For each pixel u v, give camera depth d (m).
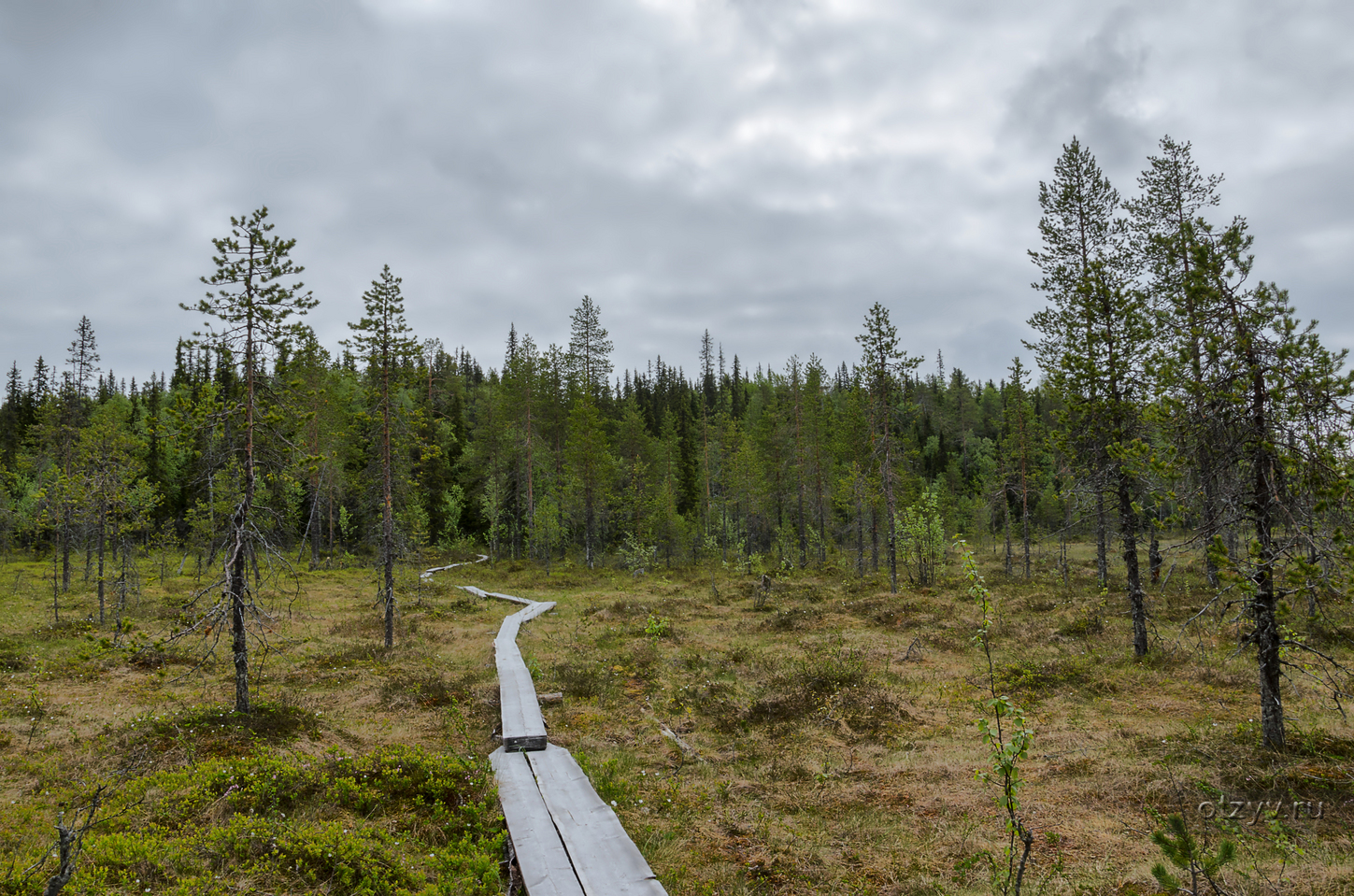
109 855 6.65
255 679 16.89
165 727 11.80
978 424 92.69
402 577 40.69
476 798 9.35
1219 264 10.89
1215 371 10.84
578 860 7.62
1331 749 9.66
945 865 7.71
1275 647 10.27
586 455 47.19
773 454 54.62
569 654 19.88
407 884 6.89
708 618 26.33
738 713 13.96
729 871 7.71
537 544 49.88
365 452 24.20
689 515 58.72
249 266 13.20
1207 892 6.39
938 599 27.77
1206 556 10.91
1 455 56.91
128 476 29.92
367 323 22.30
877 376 34.50
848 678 15.27
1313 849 7.26
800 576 39.62
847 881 7.46
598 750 12.02
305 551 49.56
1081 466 19.16
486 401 66.75
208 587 12.89
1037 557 45.09
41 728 12.14
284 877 6.71
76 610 26.31
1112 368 17.95
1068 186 22.27
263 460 13.65
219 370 13.35
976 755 11.23
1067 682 15.13
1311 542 9.48
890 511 32.66
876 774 10.71
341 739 12.52
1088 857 7.62
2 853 7.05
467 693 15.55
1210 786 9.01
